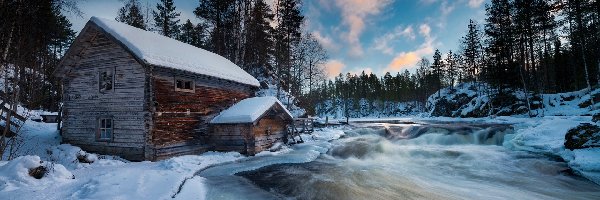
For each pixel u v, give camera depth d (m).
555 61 40.19
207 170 11.22
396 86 88.75
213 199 7.75
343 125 27.94
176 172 9.73
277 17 34.41
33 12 13.09
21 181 7.22
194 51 17.56
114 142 13.14
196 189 8.33
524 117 28.89
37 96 21.25
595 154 11.02
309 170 11.67
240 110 15.05
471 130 21.12
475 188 9.58
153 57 12.59
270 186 9.29
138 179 8.05
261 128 15.14
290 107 33.06
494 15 33.47
